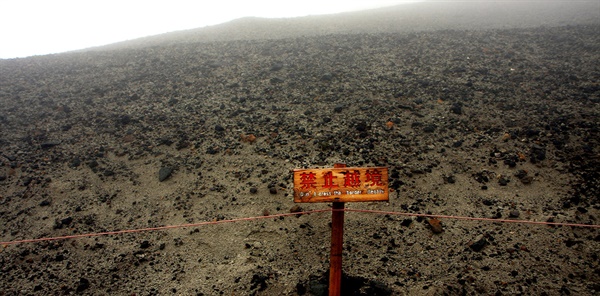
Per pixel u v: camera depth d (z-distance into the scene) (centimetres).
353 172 326
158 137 751
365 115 774
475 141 658
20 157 709
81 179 639
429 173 586
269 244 474
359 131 713
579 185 526
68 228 532
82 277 445
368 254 446
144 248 485
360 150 650
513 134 665
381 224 493
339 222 338
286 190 566
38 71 1234
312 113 805
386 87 914
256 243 477
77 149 729
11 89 1055
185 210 549
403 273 415
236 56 1268
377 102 829
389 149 652
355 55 1192
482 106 780
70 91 1026
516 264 415
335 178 326
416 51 1189
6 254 489
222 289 412
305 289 400
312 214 520
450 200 528
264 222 511
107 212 561
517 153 612
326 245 466
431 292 387
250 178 604
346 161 624
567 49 1088
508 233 462
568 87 837
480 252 438
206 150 692
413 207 517
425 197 536
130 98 953
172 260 461
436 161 614
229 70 1124
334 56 1195
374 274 415
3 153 722
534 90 838
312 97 891
